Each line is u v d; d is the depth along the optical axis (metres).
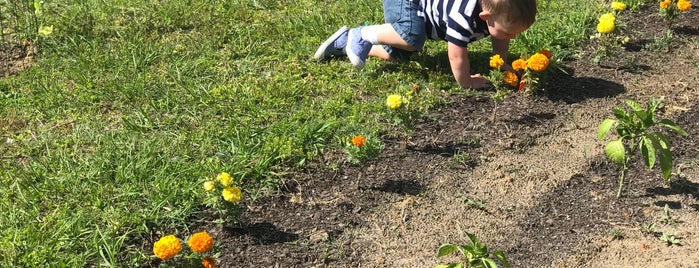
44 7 4.42
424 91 3.87
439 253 2.91
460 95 3.85
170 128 3.67
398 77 3.95
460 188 3.41
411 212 3.32
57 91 3.87
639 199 3.35
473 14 3.70
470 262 2.90
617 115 3.24
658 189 3.39
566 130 3.68
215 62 4.06
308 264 3.13
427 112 3.75
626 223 3.26
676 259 3.12
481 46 4.17
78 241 3.14
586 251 3.16
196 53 4.11
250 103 3.78
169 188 3.34
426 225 3.28
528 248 3.18
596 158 3.54
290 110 3.76
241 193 3.31
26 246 3.10
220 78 3.97
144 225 3.19
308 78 3.96
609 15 4.00
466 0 3.69
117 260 3.11
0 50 4.15
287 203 3.34
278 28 4.30
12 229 3.18
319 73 3.99
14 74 4.02
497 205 3.35
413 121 3.69
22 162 3.50
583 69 4.04
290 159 3.49
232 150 3.52
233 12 4.43
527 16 3.61
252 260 3.13
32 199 3.30
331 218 3.29
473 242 2.88
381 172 3.47
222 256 3.14
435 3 3.77
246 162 3.46
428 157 3.54
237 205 3.32
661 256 3.14
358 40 3.95
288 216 3.29
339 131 3.63
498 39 3.90
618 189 3.40
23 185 3.36
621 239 3.20
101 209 3.28
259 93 3.84
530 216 3.30
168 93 3.82
